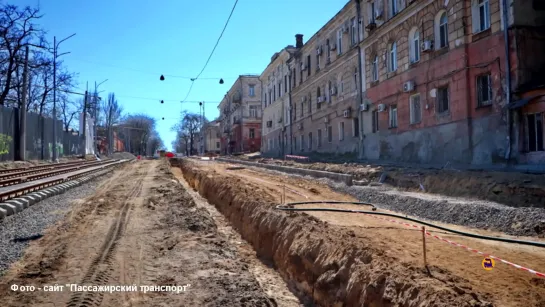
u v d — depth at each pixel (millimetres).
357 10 26438
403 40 21000
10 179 16578
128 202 13586
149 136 107625
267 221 9430
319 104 34281
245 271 6578
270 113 52406
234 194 13477
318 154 34031
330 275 5973
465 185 12000
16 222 9914
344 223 9312
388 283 4840
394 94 21984
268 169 28875
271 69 50906
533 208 8805
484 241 7355
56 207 12383
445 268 5508
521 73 14039
